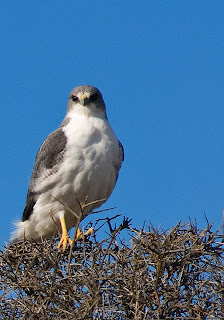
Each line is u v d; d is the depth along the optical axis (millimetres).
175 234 12141
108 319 11438
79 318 11164
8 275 12438
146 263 11727
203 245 12008
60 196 15281
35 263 13086
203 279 11906
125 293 11570
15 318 12039
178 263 11930
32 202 15758
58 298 11805
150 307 11461
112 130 15523
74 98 15641
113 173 15461
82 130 15133
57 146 15094
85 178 15078
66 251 13242
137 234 12320
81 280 11805
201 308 11484
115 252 12125
